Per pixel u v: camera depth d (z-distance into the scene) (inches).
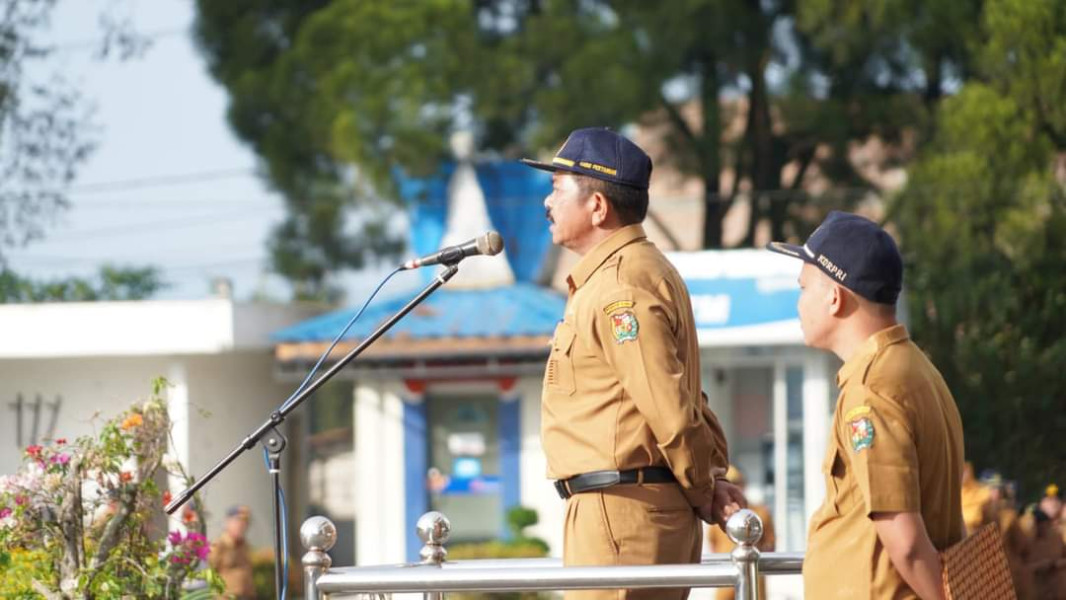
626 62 1162.0
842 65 1223.5
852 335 224.2
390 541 1050.7
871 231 225.3
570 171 253.8
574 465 246.5
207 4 1274.6
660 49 1172.5
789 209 1300.4
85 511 346.3
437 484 1048.8
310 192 1304.1
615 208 252.1
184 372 1056.2
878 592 217.3
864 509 219.5
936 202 1186.6
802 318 229.3
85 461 342.0
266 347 1083.9
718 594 586.6
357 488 1062.4
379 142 1150.3
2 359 1076.5
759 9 1209.4
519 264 1167.0
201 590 360.5
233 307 1045.8
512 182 1183.6
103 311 1045.2
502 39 1242.0
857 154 1293.1
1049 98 1154.7
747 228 1317.7
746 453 925.8
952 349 1263.5
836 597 221.0
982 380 1259.8
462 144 1161.4
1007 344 1256.2
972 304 1228.5
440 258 277.0
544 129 1158.3
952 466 224.2
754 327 911.7
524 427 1038.4
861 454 214.5
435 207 1175.0
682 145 1285.7
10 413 1074.7
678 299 249.3
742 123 1320.1
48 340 1048.8
